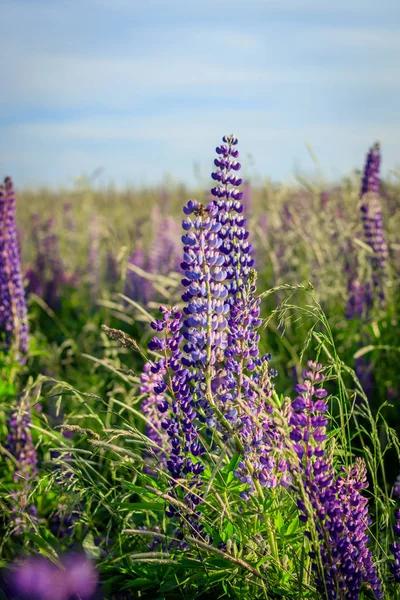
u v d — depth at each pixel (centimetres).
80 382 614
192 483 310
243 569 308
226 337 316
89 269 1010
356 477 298
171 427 310
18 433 420
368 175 685
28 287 982
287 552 312
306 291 329
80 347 757
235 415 302
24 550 346
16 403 415
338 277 714
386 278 682
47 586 311
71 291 1038
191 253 304
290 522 321
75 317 970
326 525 278
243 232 322
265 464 300
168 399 418
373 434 338
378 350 621
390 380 620
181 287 767
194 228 305
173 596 315
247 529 313
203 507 322
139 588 322
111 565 335
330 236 737
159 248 954
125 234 1077
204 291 303
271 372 318
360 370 605
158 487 329
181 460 309
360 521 289
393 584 308
